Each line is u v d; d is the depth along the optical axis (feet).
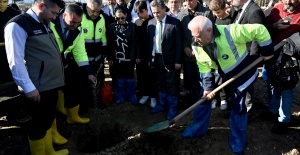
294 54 10.65
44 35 8.66
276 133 11.83
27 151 10.85
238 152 10.81
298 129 12.19
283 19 11.35
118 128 13.03
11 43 7.98
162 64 13.34
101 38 14.28
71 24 10.54
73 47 11.57
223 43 9.36
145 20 14.62
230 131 11.65
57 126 13.30
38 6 8.21
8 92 11.02
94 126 12.80
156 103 15.20
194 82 14.11
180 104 15.14
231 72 10.12
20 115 12.35
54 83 9.29
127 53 14.44
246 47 9.95
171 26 12.66
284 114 11.50
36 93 8.45
